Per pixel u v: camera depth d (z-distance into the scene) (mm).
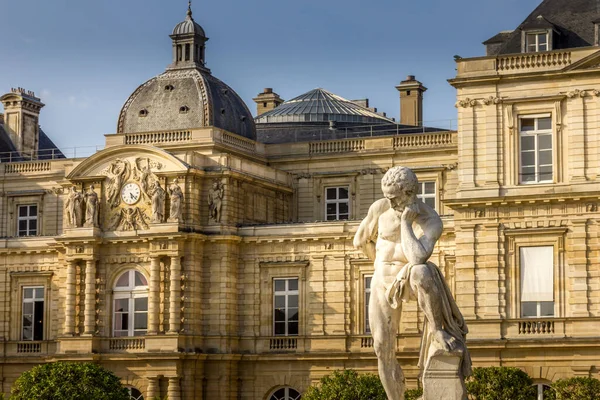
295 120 118812
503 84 81500
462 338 24016
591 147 79500
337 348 91812
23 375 80500
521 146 81250
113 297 96250
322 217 103562
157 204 94500
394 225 24156
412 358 87438
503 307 80875
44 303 101625
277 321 94750
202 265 95062
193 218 94500
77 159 109688
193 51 108000
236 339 95062
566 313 79688
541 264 80438
